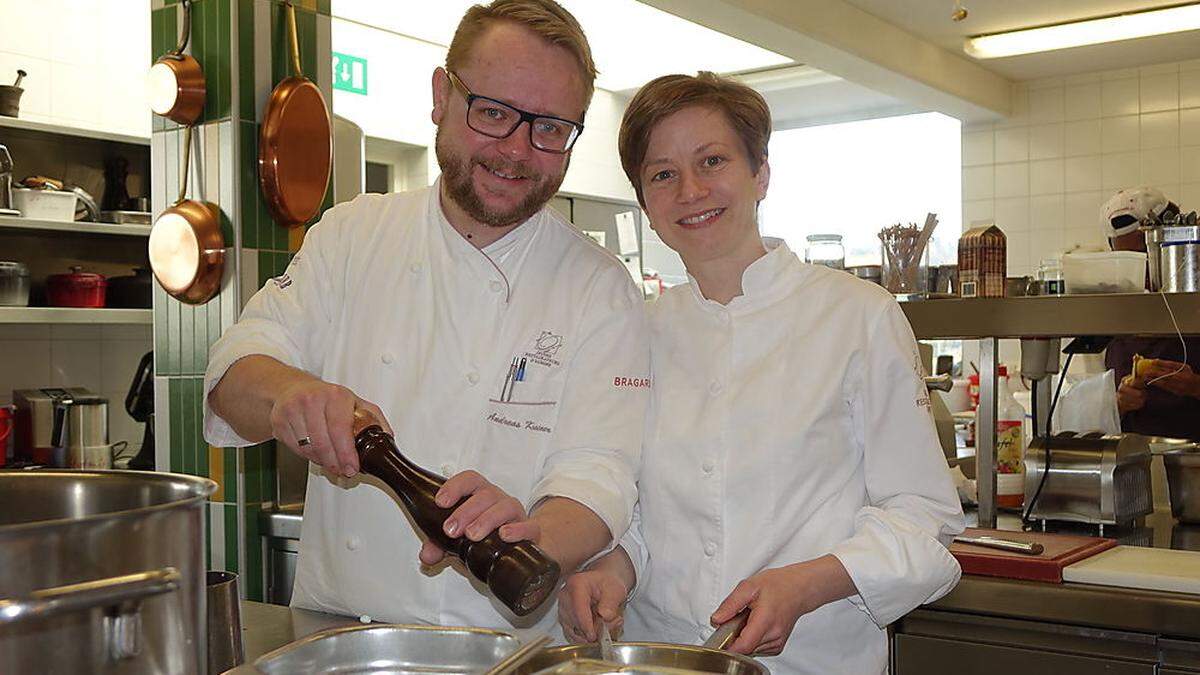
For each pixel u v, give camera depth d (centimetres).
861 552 134
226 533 273
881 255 275
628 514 129
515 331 143
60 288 385
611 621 112
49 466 370
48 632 64
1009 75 634
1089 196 631
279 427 112
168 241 268
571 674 82
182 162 278
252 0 272
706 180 148
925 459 145
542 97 127
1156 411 309
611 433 139
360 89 513
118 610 67
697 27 561
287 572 270
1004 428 286
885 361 145
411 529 138
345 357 148
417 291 145
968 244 256
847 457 148
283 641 127
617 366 143
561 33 128
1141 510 267
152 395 378
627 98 680
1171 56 590
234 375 130
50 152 409
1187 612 188
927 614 216
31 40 410
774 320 151
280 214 273
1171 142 607
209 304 275
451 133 132
